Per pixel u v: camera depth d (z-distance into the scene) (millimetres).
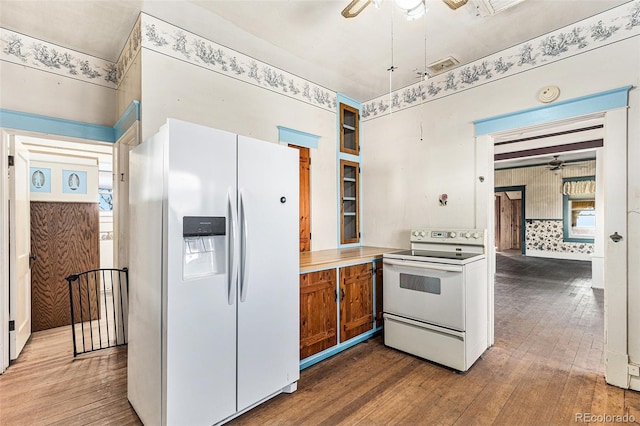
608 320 2262
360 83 3584
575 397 2098
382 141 3910
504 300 4484
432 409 1991
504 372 2441
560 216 8695
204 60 2664
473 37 2635
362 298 3027
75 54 2814
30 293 3262
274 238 2074
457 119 3172
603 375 2371
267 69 3141
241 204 1877
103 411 1977
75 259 3723
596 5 2232
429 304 2625
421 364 2604
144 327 1819
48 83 2680
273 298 2061
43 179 3852
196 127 1685
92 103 2896
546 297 4645
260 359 1977
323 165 3717
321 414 1949
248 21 2428
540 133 5324
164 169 1611
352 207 4137
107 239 5086
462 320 2430
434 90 3375
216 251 1839
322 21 2422
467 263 2486
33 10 2256
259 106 3068
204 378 1698
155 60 2381
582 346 2896
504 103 2828
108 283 5027
